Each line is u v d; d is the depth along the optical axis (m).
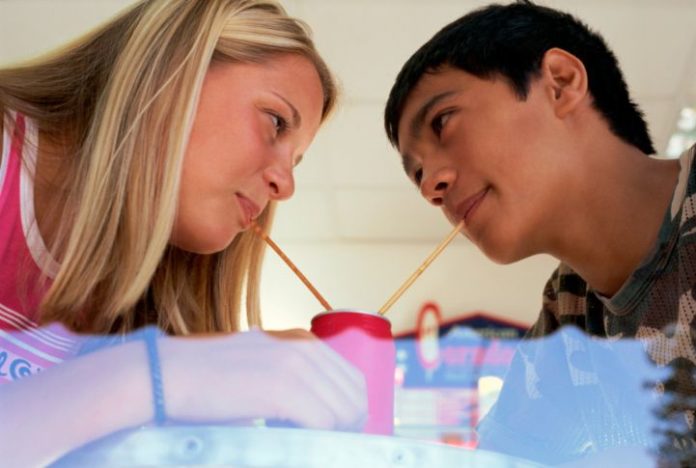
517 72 1.20
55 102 1.17
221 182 1.09
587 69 1.25
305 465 0.57
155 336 0.75
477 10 1.32
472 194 1.17
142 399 0.67
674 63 2.79
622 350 1.12
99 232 1.05
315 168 3.37
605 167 1.17
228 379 0.69
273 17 1.20
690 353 1.00
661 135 3.14
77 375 0.69
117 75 1.11
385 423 0.79
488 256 1.21
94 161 1.07
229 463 0.57
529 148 1.17
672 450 0.99
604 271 1.17
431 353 2.05
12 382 0.70
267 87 1.14
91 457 0.58
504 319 3.69
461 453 0.59
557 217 1.17
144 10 1.18
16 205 1.04
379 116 3.04
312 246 3.88
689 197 1.04
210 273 1.27
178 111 1.08
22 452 0.65
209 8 1.14
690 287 1.00
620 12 2.56
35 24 2.74
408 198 3.56
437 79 1.22
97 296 1.07
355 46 2.74
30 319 1.04
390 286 3.88
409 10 2.59
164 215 1.06
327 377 0.72
